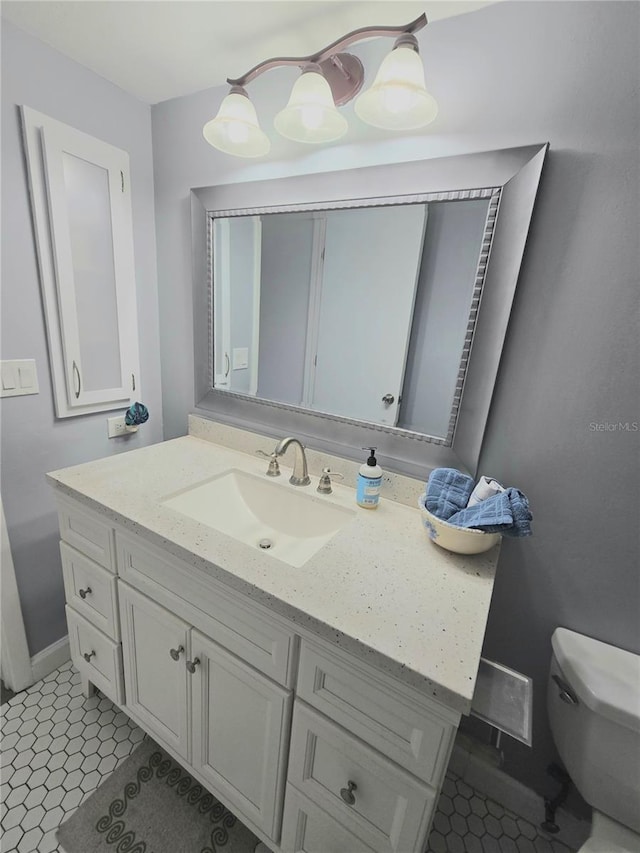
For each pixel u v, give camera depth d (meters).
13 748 1.18
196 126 1.26
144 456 1.31
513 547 0.98
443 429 1.02
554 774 1.02
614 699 0.79
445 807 1.11
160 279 1.48
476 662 0.59
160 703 1.04
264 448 1.35
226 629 0.82
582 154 0.77
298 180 1.08
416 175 0.92
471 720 1.13
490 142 0.85
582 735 0.84
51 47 1.05
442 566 0.82
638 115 0.71
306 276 1.15
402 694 0.62
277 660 0.76
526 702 0.69
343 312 1.11
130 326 1.42
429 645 0.62
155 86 1.21
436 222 0.93
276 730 0.80
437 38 0.86
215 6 0.87
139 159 1.34
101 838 0.98
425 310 0.99
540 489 0.93
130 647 1.06
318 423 1.22
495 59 0.81
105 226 1.27
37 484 1.27
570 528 0.92
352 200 1.01
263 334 1.28
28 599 1.32
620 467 0.84
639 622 0.88
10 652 1.30
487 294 0.89
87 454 1.39
